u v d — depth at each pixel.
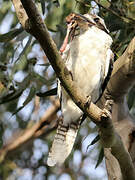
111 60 9.74
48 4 11.91
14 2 7.10
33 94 10.39
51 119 14.97
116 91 9.15
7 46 11.36
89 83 9.61
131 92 10.59
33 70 10.64
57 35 10.90
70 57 9.64
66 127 9.83
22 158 15.91
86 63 9.57
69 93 7.54
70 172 15.14
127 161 8.12
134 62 8.62
